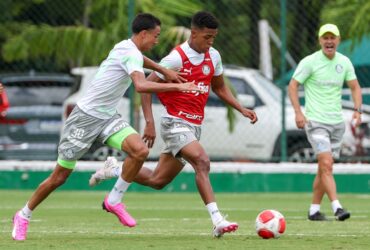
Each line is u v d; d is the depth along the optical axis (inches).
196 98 992.9
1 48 2165.4
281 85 1790.1
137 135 947.3
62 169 954.7
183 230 1074.1
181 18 1958.7
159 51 1860.2
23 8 1998.0
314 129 1258.0
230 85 1878.7
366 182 1797.5
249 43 2062.0
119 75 935.7
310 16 1822.1
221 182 1814.7
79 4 1963.6
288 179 1812.3
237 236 984.9
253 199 1660.9
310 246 886.4
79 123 944.9
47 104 2044.8
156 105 1887.3
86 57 1950.1
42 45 1978.3
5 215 1290.6
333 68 1261.1
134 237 981.8
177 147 983.0
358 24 1788.9
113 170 995.3
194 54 988.6
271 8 2222.0
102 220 1221.7
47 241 936.9
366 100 1914.4
